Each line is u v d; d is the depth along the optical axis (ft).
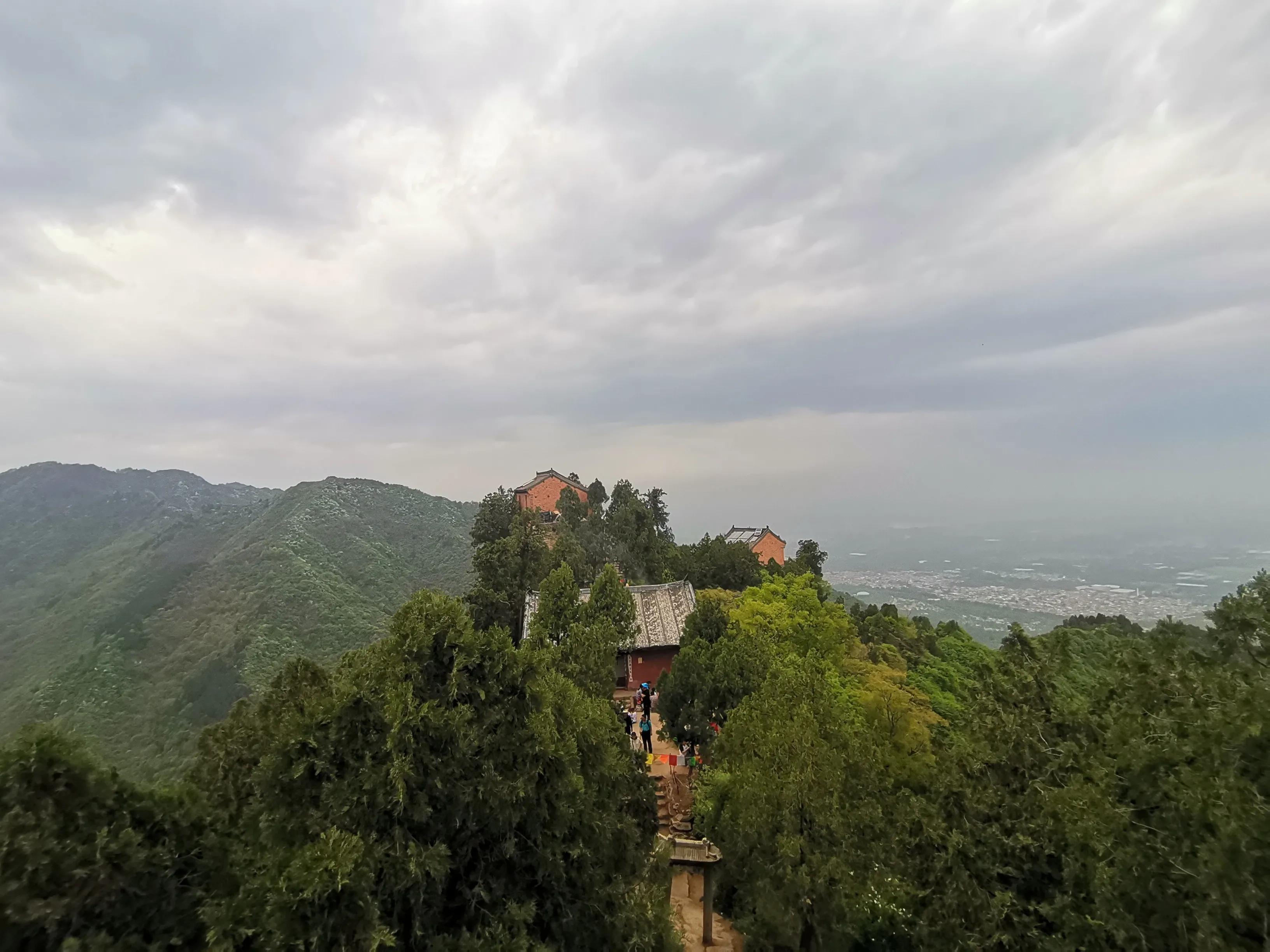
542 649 58.54
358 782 27.89
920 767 64.18
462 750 30.14
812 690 49.37
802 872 38.24
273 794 27.89
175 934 23.00
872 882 40.29
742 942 50.60
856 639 98.02
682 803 66.18
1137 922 26.55
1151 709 31.73
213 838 26.09
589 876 33.58
